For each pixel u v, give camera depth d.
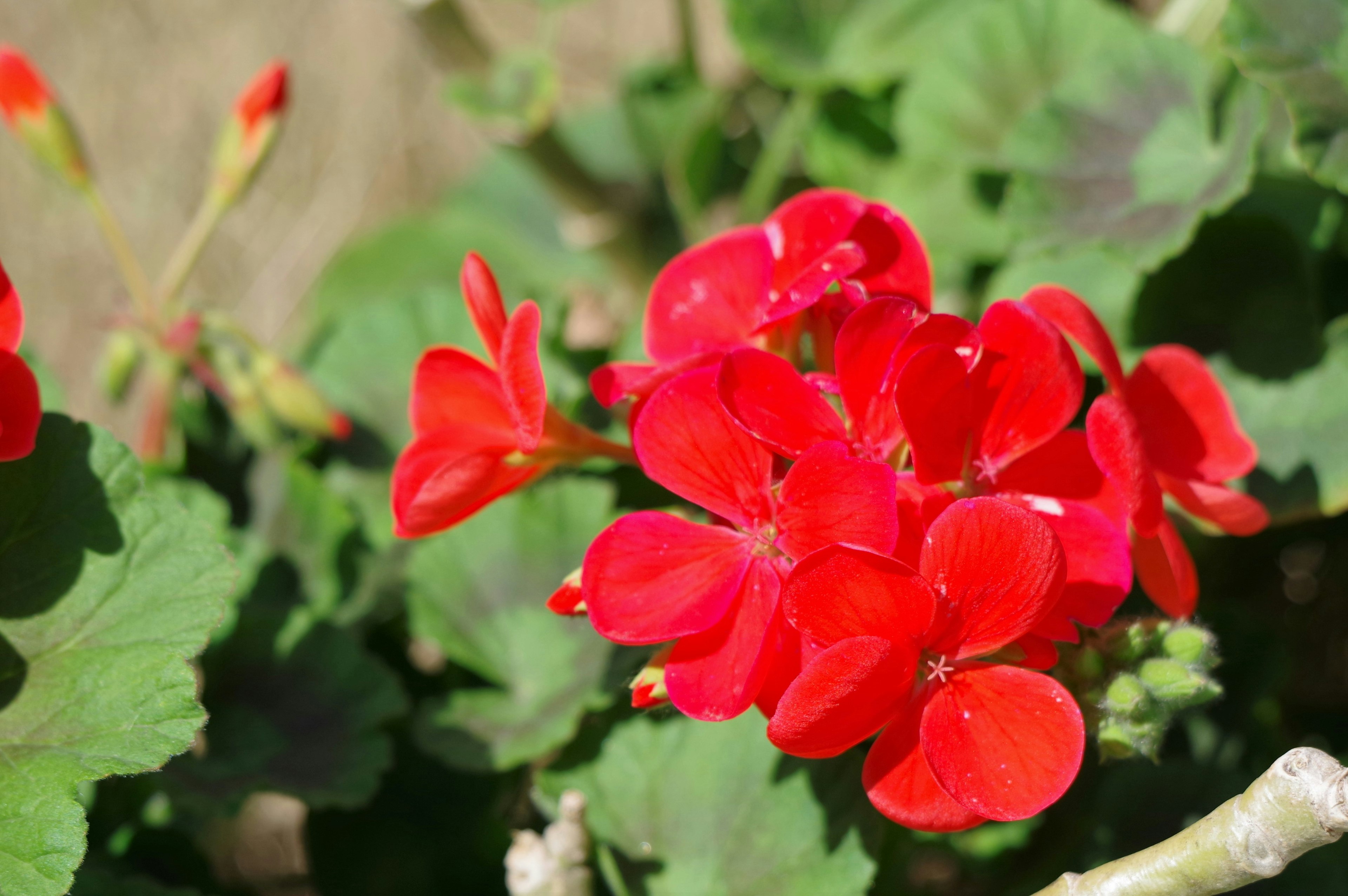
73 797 0.43
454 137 1.16
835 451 0.42
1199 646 0.43
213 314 0.54
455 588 0.53
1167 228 0.51
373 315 0.59
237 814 0.50
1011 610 0.42
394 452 0.57
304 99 1.18
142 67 1.20
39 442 0.45
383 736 0.51
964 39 0.57
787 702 0.41
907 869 0.55
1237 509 0.45
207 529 0.45
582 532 0.53
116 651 0.44
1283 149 0.52
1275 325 0.52
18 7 1.21
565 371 0.55
